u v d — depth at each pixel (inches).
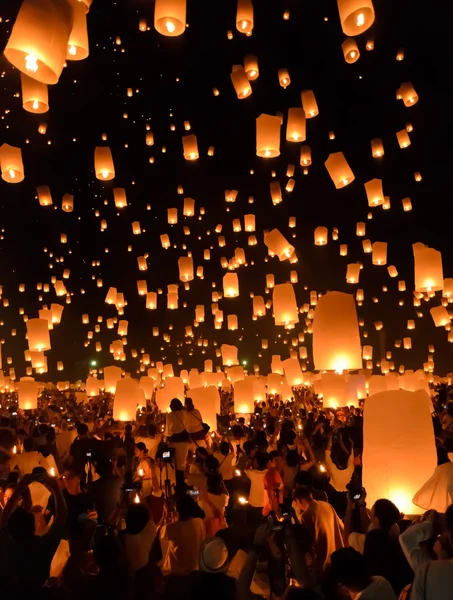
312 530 187.6
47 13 111.6
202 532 187.6
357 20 159.5
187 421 354.3
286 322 327.0
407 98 390.9
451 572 117.3
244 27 258.4
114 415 427.8
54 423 595.2
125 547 159.8
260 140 258.7
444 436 317.1
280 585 153.4
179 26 161.9
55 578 149.8
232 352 660.7
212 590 102.8
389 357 1090.7
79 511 194.5
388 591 124.1
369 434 193.8
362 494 183.3
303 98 331.9
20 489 161.6
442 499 167.8
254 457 296.7
